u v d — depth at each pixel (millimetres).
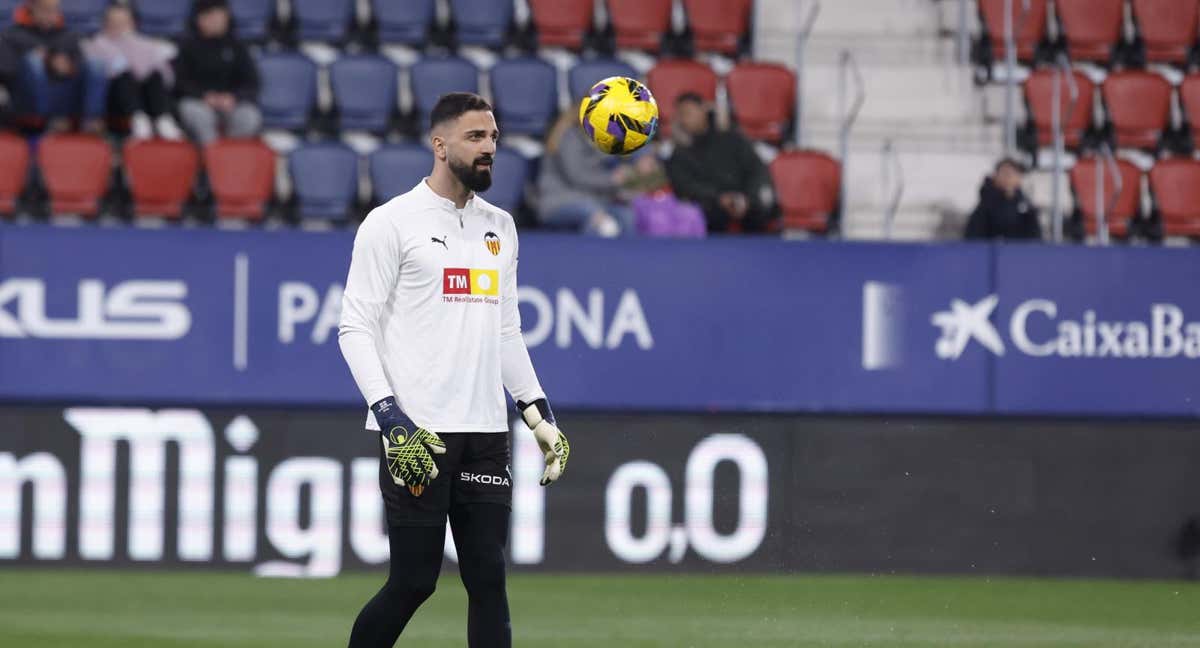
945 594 32688
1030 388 35906
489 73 48938
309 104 48312
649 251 35438
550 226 40688
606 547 35094
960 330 35812
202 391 34500
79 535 34062
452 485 17734
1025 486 35906
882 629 27719
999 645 25969
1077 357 36031
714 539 35344
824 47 52438
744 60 52188
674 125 41375
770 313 35594
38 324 34156
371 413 17281
